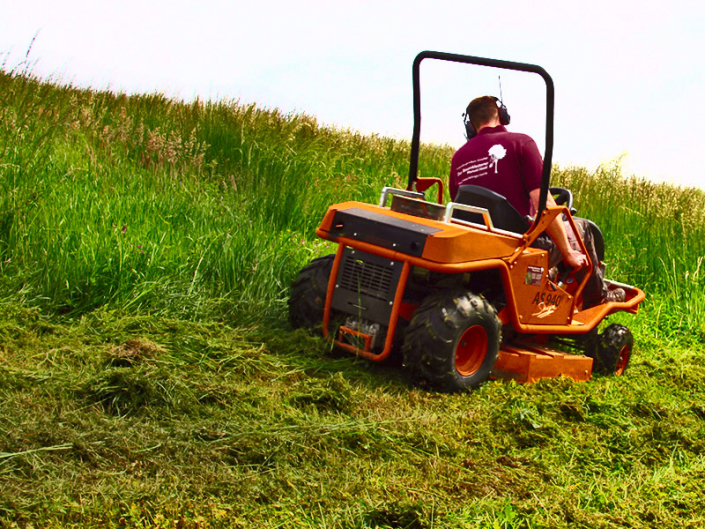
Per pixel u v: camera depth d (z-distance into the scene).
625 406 4.13
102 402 3.38
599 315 4.96
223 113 9.59
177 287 5.00
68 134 7.64
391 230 4.11
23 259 4.80
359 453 3.25
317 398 3.73
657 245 7.86
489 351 4.23
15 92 6.84
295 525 2.62
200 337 4.29
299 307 4.59
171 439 3.08
